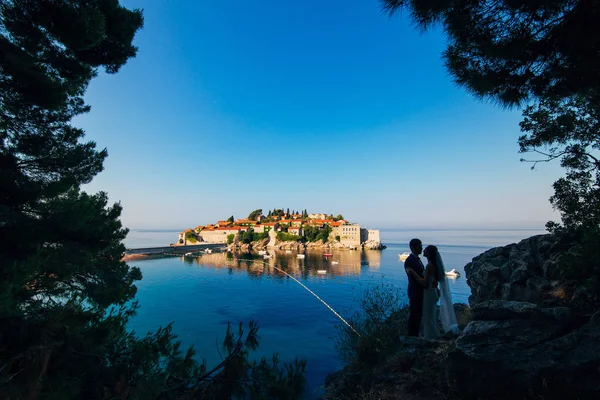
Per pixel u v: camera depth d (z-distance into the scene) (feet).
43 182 25.00
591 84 15.43
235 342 12.99
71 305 16.76
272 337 105.09
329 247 606.55
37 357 9.05
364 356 17.84
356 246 594.24
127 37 25.57
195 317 138.82
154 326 123.34
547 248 27.12
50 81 21.07
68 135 27.73
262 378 12.37
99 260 28.99
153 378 11.71
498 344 13.84
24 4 19.74
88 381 11.23
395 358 18.33
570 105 25.63
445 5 14.99
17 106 22.02
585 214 25.58
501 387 12.55
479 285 30.81
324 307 153.99
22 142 24.09
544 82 16.55
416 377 16.25
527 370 12.16
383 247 641.40
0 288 10.52
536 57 16.05
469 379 13.52
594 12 13.26
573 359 11.76
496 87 17.26
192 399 12.19
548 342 13.12
